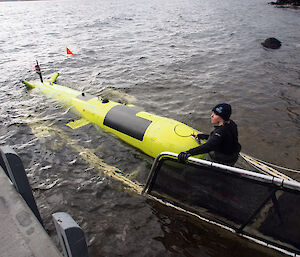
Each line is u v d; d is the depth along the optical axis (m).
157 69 10.22
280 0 37.19
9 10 54.81
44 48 14.28
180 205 3.25
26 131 5.67
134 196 3.84
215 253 2.95
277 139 5.36
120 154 4.78
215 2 47.69
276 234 2.49
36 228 1.29
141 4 50.69
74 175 4.32
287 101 7.11
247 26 19.92
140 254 2.97
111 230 3.30
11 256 1.15
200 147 3.04
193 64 10.86
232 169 2.51
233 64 10.72
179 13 31.19
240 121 6.10
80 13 37.78
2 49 14.19
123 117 5.05
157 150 4.31
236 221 2.78
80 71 10.10
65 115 6.22
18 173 1.46
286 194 2.27
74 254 1.10
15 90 8.04
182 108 6.82
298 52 12.23
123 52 13.08
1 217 1.35
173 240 3.12
